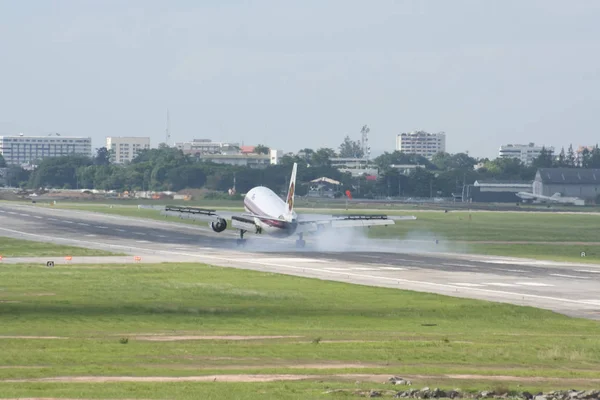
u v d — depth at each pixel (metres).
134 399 90.50
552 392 100.12
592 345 140.00
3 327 149.50
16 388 95.94
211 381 103.25
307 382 103.69
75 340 135.00
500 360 124.81
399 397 96.44
